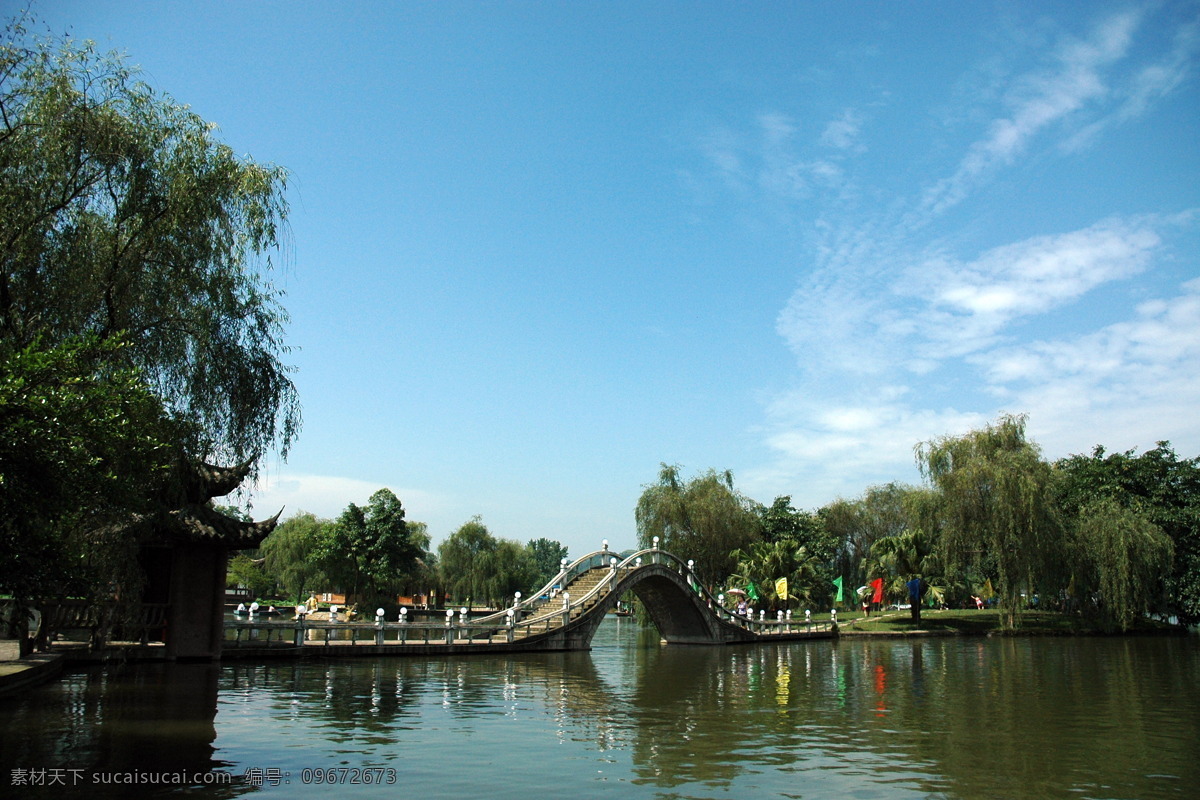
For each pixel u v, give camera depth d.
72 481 11.93
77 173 16.41
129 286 17.00
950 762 12.33
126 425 12.76
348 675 22.20
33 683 17.30
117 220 17.12
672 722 15.71
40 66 16.17
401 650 28.88
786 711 17.50
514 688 20.80
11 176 15.48
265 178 19.28
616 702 18.61
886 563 55.44
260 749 12.02
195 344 18.06
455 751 12.35
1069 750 13.38
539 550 190.38
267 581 77.62
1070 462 67.56
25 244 15.58
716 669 28.11
